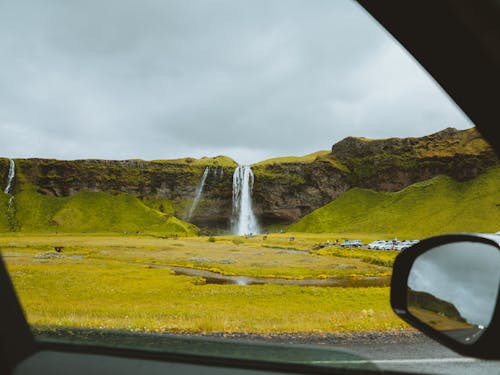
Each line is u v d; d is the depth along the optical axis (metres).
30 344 2.13
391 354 7.01
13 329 1.99
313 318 14.70
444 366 5.46
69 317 12.97
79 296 26.69
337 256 92.19
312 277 50.78
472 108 1.50
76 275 42.88
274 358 2.47
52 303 22.55
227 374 2.06
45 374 1.92
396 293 2.17
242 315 17.25
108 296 26.94
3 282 1.93
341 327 11.19
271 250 117.00
